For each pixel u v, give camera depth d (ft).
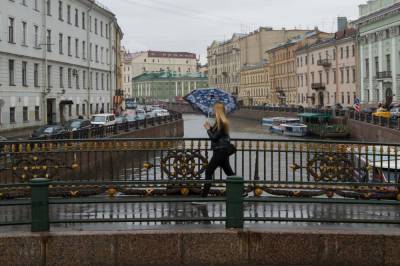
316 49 263.29
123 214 26.96
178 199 24.53
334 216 26.53
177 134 196.44
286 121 209.46
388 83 193.88
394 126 125.59
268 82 340.59
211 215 26.61
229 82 421.59
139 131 128.57
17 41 131.03
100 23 204.85
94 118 137.39
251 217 24.38
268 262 23.30
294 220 23.77
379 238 23.22
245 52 385.91
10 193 30.66
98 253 22.99
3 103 115.03
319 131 181.37
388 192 30.30
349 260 23.30
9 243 22.56
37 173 31.19
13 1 128.36
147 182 25.96
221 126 28.86
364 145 31.89
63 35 162.91
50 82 153.28
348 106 230.68
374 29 201.98
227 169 29.27
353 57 225.76
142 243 23.15
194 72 564.30
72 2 170.50
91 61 192.34
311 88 270.67
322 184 26.23
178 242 23.20
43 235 22.75
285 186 30.83
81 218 25.64
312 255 23.30
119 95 231.30
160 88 528.22
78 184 25.66
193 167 31.07
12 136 115.34
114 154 40.42
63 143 33.83
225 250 23.24
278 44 343.67
